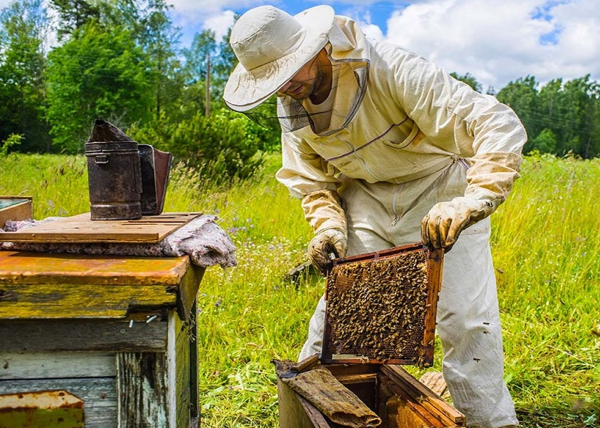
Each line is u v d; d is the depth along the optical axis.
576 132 82.00
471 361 2.31
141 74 38.16
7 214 1.96
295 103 2.12
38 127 38.62
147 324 1.32
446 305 2.31
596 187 6.54
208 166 8.46
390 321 1.94
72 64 36.62
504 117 1.97
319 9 2.01
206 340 3.37
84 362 1.35
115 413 1.37
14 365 1.34
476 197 1.86
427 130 2.12
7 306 1.28
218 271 4.21
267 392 2.93
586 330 3.58
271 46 1.89
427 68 2.05
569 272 4.31
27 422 1.36
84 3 49.91
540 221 5.34
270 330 3.57
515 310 4.01
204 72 56.78
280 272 4.41
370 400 2.32
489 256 2.42
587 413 2.79
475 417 2.32
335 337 2.18
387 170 2.37
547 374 3.22
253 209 6.22
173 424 1.39
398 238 2.46
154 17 51.09
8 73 37.31
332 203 2.55
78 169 7.36
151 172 2.06
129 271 1.31
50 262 1.42
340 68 2.00
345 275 2.17
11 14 47.66
